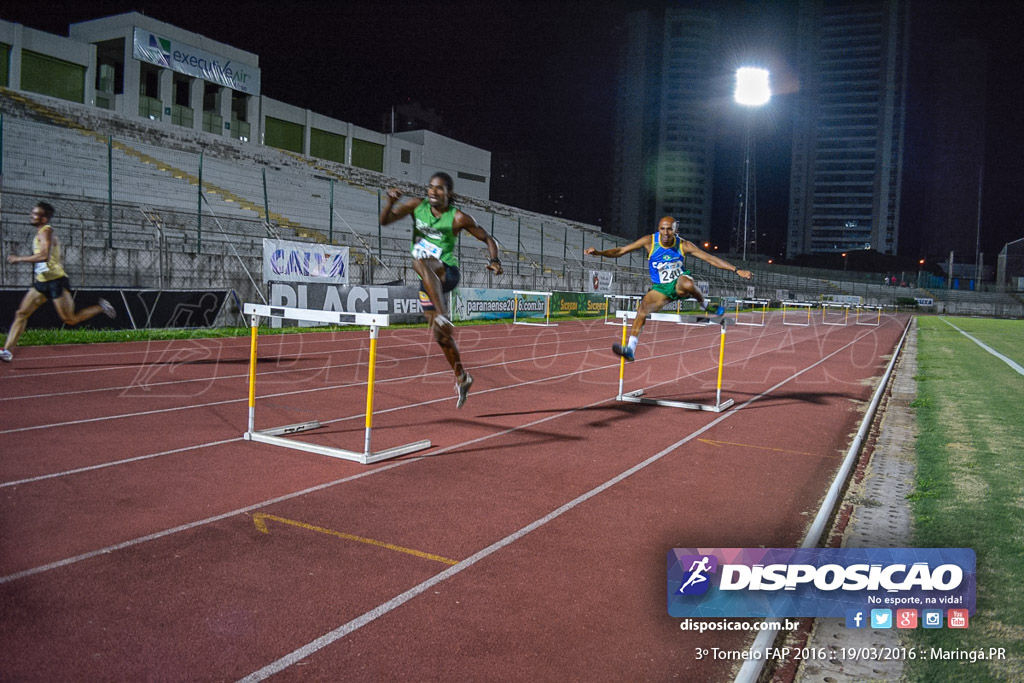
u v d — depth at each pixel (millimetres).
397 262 29359
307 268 20047
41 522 4547
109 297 15141
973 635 3342
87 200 20250
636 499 5570
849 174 144875
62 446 6438
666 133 154625
